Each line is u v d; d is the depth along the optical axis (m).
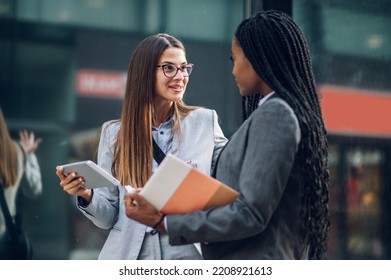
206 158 4.20
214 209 3.07
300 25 7.19
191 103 7.16
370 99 7.50
